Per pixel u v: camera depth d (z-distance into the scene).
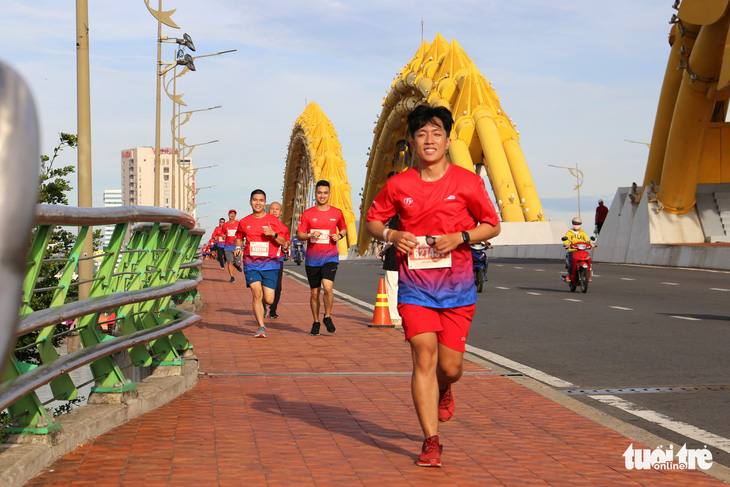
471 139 65.38
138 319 7.18
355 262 44.91
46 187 18.56
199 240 15.05
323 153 115.06
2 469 4.04
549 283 25.36
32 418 4.65
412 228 4.93
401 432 5.80
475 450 5.31
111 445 5.14
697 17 29.91
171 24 25.55
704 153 37.25
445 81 69.88
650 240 36.59
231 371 8.70
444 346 4.92
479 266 22.16
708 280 25.00
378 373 8.57
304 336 12.23
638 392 8.05
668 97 37.72
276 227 12.17
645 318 14.97
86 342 5.75
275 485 4.36
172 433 5.53
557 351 10.98
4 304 0.55
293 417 6.23
